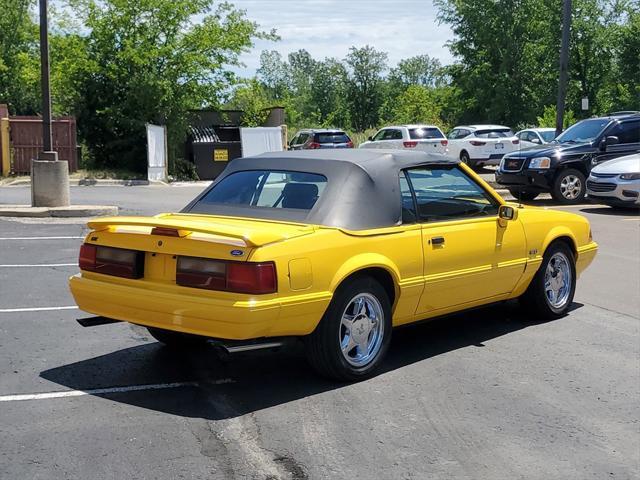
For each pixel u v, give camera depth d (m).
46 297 7.81
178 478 3.84
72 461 4.01
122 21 24.86
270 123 28.89
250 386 5.25
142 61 24.34
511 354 6.08
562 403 5.00
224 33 25.98
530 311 7.15
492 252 6.30
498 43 47.62
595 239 12.06
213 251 4.73
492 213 6.46
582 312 7.55
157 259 5.05
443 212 6.03
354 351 5.39
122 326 6.81
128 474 3.87
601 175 15.46
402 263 5.50
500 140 27.83
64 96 25.61
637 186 14.91
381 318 5.45
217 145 26.25
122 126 25.33
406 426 4.56
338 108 79.19
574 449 4.29
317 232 5.05
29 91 35.88
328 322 5.09
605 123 17.66
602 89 49.88
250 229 4.89
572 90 49.00
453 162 6.27
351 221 5.30
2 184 21.33
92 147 25.73
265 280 4.64
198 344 6.26
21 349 6.03
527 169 17.16
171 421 4.59
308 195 5.51
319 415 4.71
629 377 5.55
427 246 5.71
